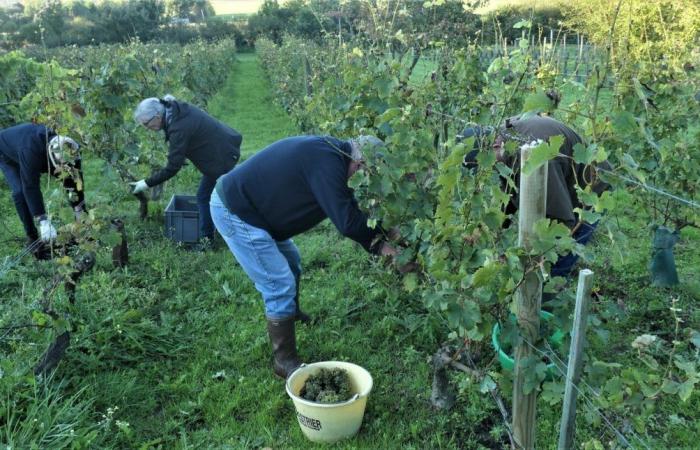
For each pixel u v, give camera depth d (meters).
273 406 3.41
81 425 3.18
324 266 5.39
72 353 3.74
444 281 2.57
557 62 6.38
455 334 3.00
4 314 4.23
